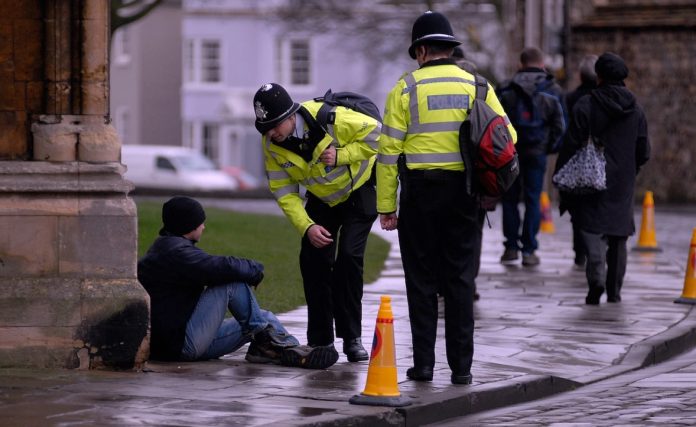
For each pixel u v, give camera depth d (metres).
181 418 27.33
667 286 53.03
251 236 64.62
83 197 33.09
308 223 34.19
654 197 134.25
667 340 40.00
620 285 48.06
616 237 47.75
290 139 33.84
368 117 34.12
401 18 171.75
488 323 42.66
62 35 33.25
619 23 133.00
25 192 32.81
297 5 176.75
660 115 133.88
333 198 34.66
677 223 91.56
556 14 126.06
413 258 32.47
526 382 33.03
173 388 30.72
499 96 58.00
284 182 34.50
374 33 175.12
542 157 58.00
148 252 34.62
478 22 175.88
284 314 43.19
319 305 35.22
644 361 37.81
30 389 30.17
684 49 132.62
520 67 58.25
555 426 28.94
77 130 33.16
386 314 29.50
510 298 48.56
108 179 33.16
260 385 31.38
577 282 53.38
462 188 31.84
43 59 33.38
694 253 48.22
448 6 171.50
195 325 34.12
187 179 172.50
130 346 33.03
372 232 76.75
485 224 85.25
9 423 26.53
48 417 27.14
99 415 27.44
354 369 33.97
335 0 179.50
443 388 31.70
